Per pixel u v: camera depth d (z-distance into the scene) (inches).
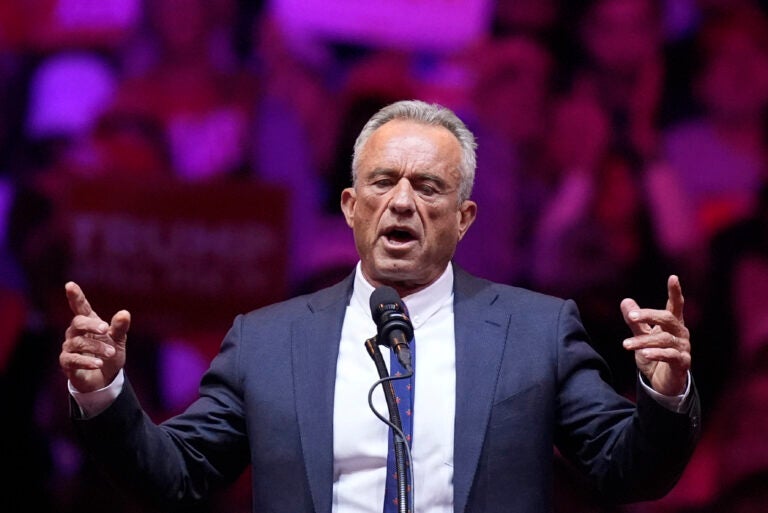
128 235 653.3
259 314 340.5
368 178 324.8
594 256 659.4
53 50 666.2
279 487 305.4
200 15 663.8
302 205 659.4
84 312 281.1
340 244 657.0
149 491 301.0
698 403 285.1
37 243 653.9
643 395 282.5
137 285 650.2
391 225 318.3
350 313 331.9
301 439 306.7
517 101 665.0
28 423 645.3
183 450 312.7
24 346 649.0
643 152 668.7
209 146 660.1
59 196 656.4
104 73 666.2
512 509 295.9
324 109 663.8
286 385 316.5
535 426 303.7
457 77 667.4
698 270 661.9
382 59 668.1
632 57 669.3
